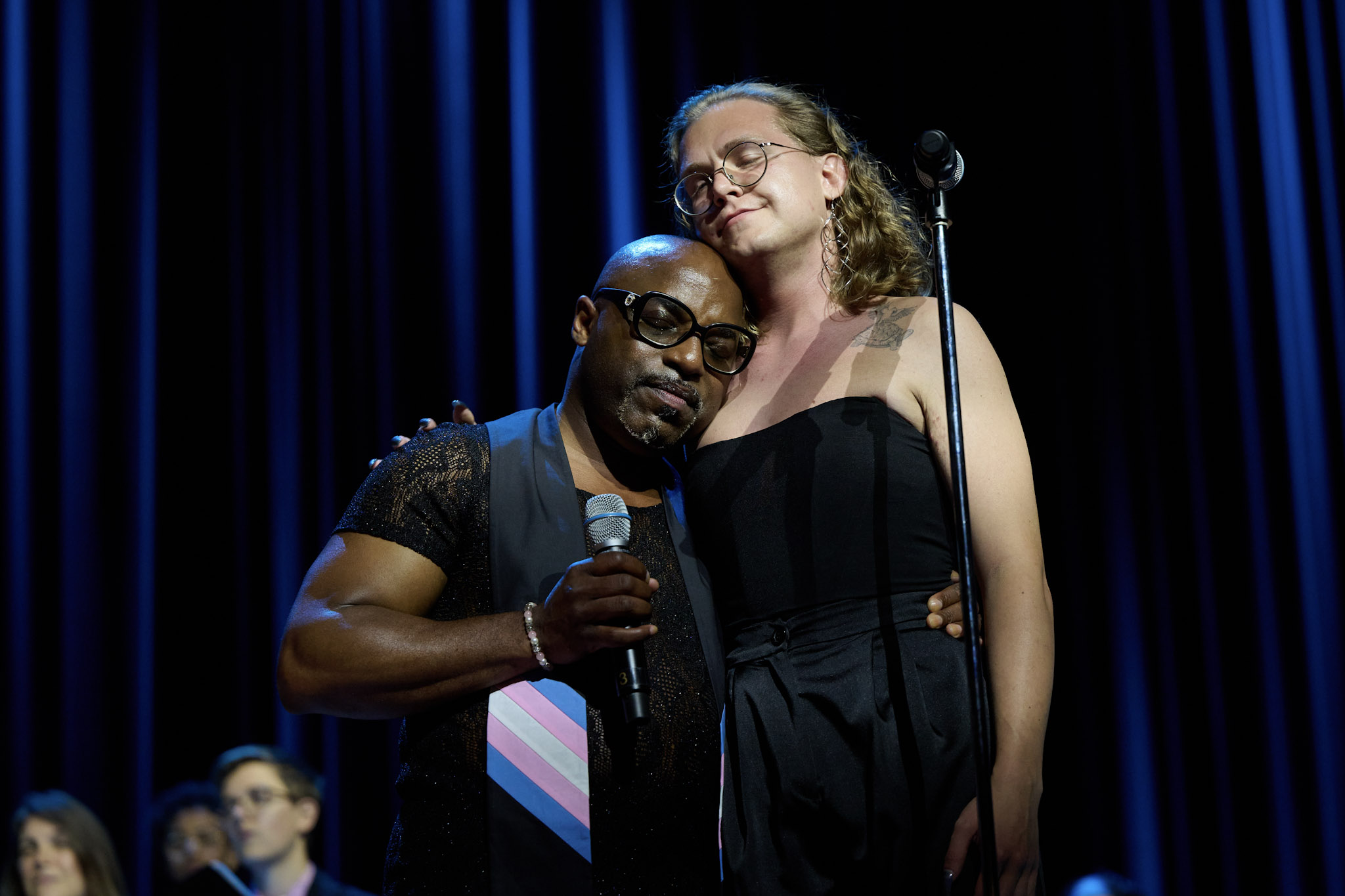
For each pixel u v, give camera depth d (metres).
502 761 3.60
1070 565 11.06
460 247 11.52
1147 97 11.48
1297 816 10.74
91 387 11.69
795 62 11.10
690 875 3.74
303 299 11.80
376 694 3.52
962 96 11.09
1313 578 10.92
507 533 3.84
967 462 3.60
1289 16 11.57
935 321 3.85
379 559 3.72
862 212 4.29
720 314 4.01
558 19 11.57
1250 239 11.34
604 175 11.34
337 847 11.38
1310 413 11.13
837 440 3.74
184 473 11.66
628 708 3.45
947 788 3.43
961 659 3.57
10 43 11.82
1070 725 11.01
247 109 11.95
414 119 11.73
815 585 3.71
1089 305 11.16
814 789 3.55
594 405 4.04
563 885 3.53
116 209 11.81
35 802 7.98
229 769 8.12
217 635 11.55
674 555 4.04
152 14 11.93
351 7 11.97
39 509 11.62
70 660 11.45
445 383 11.46
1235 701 10.91
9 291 11.69
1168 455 11.20
